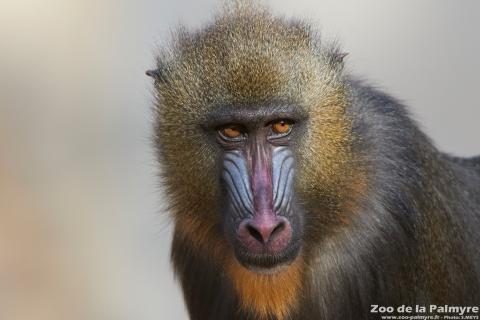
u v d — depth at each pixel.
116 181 24.56
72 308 22.61
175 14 25.88
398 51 26.30
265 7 14.24
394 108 13.24
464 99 25.95
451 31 26.38
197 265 13.48
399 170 12.84
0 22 25.69
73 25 26.23
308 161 12.15
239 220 11.83
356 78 13.55
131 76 25.72
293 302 12.45
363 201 12.52
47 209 23.66
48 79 25.59
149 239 23.50
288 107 11.90
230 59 12.03
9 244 22.89
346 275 12.73
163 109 12.51
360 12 26.19
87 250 23.34
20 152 24.42
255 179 11.85
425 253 12.95
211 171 12.26
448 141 25.69
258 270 11.90
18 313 22.22
